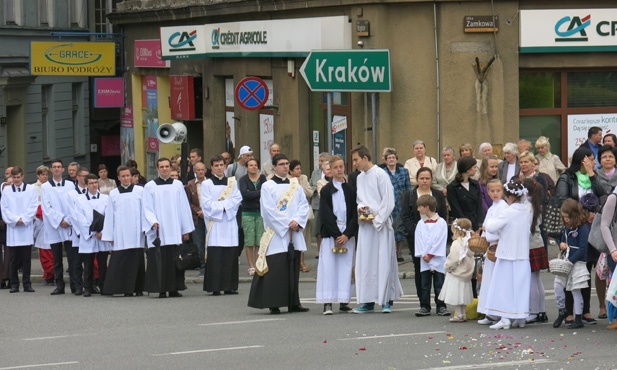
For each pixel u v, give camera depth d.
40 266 30.64
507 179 22.84
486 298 17.39
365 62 26.59
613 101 28.55
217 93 37.66
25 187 25.56
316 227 26.09
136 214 23.66
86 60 45.25
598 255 17.08
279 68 32.97
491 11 27.61
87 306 21.88
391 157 24.02
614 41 27.84
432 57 27.88
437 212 18.97
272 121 34.09
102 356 15.68
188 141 42.72
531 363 14.22
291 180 19.89
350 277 19.55
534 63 28.02
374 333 16.92
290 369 14.17
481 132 27.86
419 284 18.97
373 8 27.92
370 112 28.44
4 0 45.19
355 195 19.52
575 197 18.89
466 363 14.30
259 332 17.45
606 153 18.98
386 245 19.28
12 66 45.78
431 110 28.00
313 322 18.42
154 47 43.56
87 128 53.97
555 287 17.09
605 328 16.86
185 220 23.45
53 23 49.84
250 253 25.80
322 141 31.61
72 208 24.14
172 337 17.23
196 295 23.58
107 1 53.75
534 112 28.30
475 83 27.77
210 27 36.22
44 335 18.12
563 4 27.73
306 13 30.98
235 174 28.03
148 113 45.47
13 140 47.25
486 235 17.19
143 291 24.16
